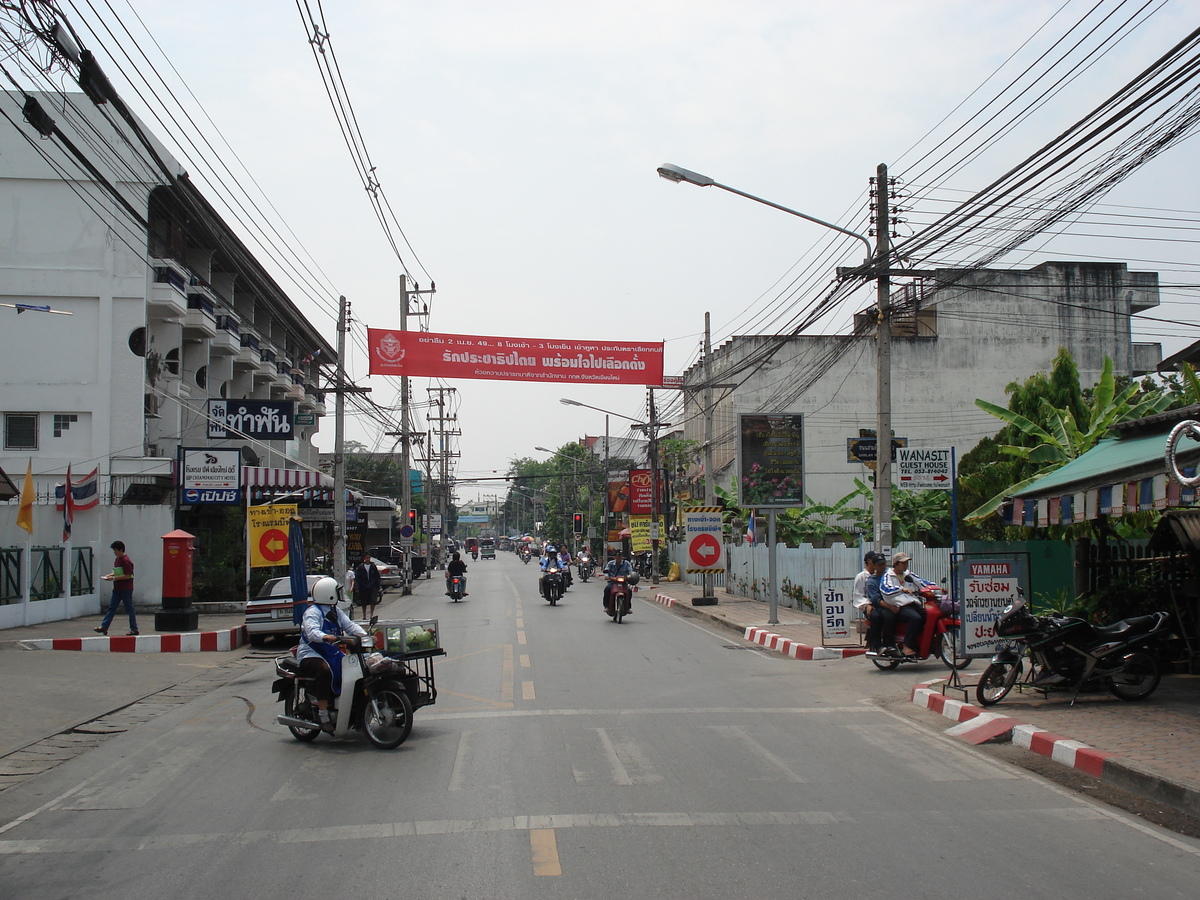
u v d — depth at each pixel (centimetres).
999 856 545
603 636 1877
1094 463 1147
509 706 1054
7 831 621
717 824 604
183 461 2427
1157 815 631
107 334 2778
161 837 598
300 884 505
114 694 1188
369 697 854
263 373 3838
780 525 3027
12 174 2761
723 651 1616
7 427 2750
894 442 2025
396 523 5481
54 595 2103
